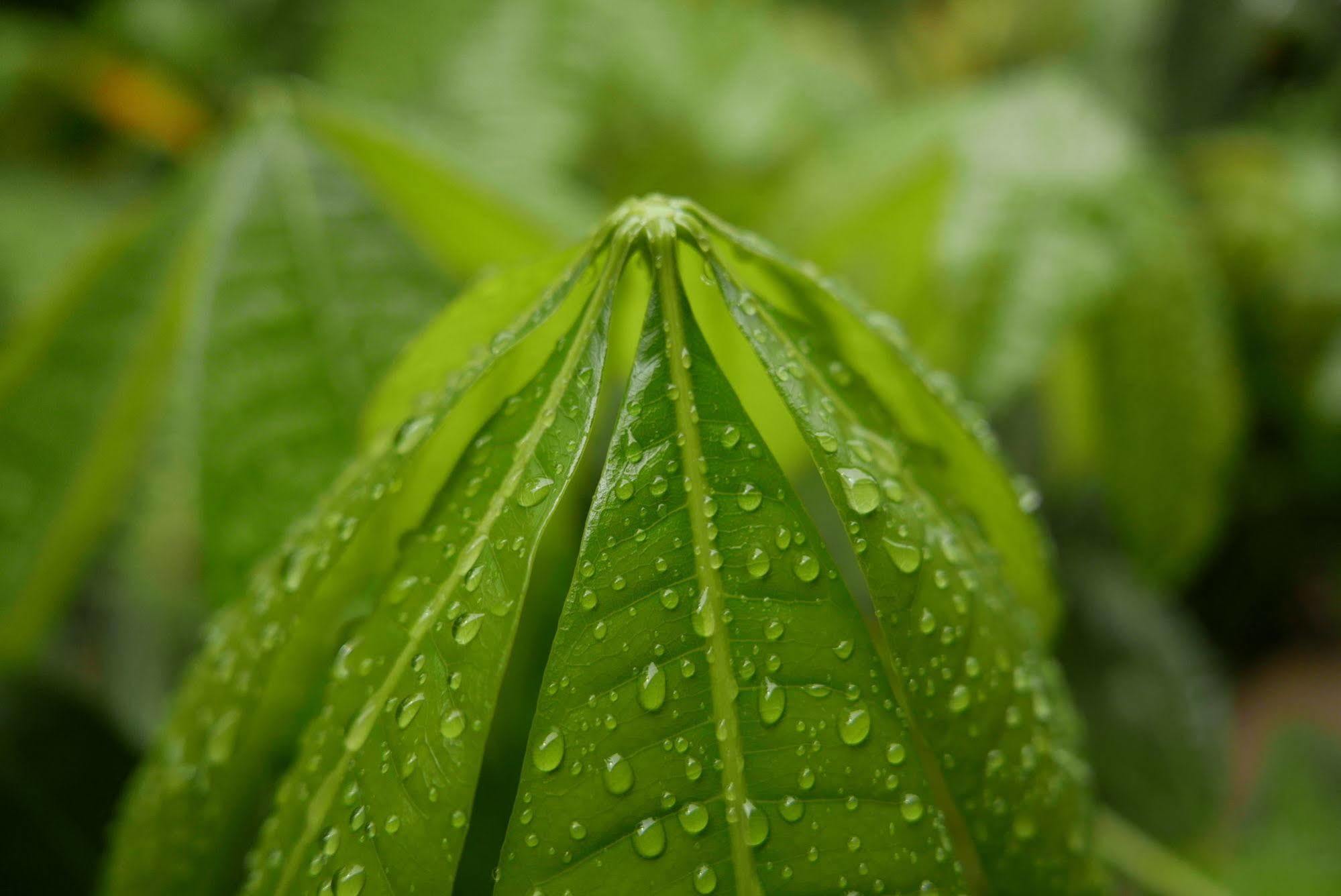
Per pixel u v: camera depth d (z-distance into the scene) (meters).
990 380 0.55
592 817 0.29
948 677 0.31
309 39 0.90
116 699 0.75
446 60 0.74
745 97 0.79
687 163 0.79
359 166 0.47
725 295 0.31
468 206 0.49
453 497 0.31
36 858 0.47
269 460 0.41
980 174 0.59
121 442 0.52
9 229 0.81
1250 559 1.05
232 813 0.35
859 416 0.32
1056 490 0.82
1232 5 1.08
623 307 0.36
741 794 0.30
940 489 0.34
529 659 0.39
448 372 0.35
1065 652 0.73
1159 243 0.61
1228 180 0.91
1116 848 0.62
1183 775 0.70
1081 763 0.35
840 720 0.30
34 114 0.94
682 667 0.30
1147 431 0.65
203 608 0.78
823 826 0.30
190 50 0.91
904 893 0.30
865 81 0.97
